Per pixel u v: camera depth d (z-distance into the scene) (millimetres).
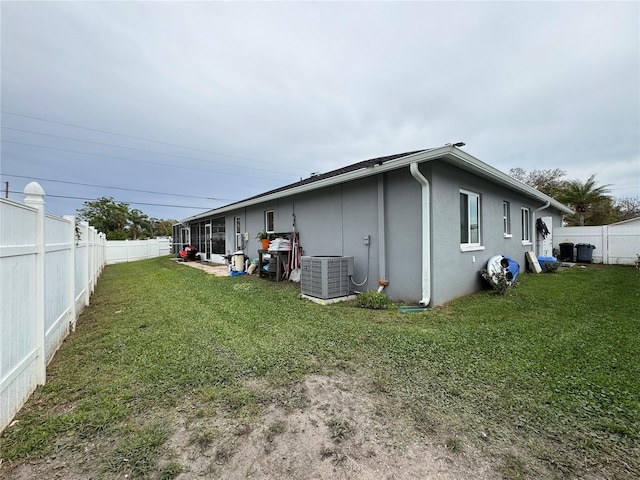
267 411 2117
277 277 8188
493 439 1805
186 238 20266
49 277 3186
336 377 2617
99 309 5484
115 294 6988
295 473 1568
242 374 2684
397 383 2496
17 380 2180
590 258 12609
